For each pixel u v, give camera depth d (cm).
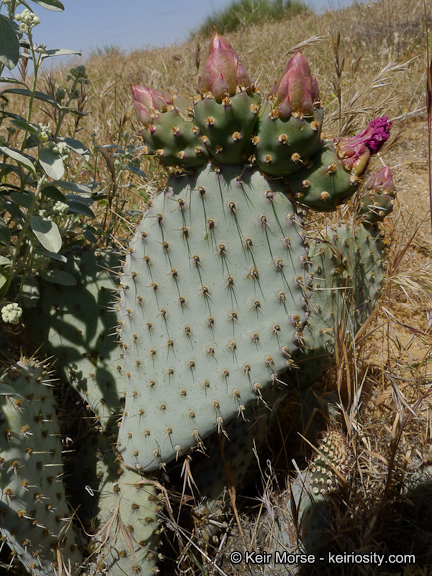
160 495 55
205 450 60
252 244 51
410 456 63
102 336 59
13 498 49
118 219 72
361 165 49
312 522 58
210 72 48
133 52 286
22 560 51
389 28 206
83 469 57
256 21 349
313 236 64
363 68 157
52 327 59
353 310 63
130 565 54
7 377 51
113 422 58
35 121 112
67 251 60
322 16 282
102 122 100
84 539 55
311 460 60
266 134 48
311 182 50
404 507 61
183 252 52
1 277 55
